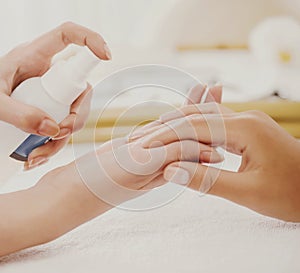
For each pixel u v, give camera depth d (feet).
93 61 1.90
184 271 1.64
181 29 5.72
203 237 1.95
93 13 5.67
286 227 2.05
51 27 5.58
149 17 5.67
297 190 1.94
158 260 1.74
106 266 1.70
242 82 4.94
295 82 4.85
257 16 5.99
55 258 1.77
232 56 5.64
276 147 1.94
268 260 1.72
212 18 5.82
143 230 2.03
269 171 1.94
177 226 2.06
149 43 5.64
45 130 1.82
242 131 1.95
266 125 1.96
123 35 5.74
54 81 1.90
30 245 1.79
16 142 1.98
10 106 1.80
